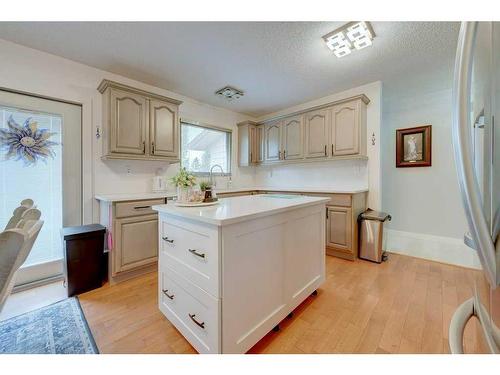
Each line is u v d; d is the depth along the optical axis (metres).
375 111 2.95
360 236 2.81
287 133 3.65
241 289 1.22
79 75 2.41
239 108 3.99
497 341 0.49
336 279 2.25
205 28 1.89
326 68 2.56
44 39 2.02
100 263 2.13
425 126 3.37
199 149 3.72
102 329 1.52
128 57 2.32
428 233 3.41
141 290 2.07
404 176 3.60
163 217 1.53
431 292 1.98
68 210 2.37
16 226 0.82
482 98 0.51
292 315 1.66
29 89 2.14
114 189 2.67
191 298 1.30
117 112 2.42
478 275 0.61
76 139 2.42
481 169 0.51
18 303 1.84
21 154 2.13
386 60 2.39
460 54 0.48
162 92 3.12
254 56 2.31
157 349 1.34
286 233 1.54
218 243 1.12
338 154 3.04
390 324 1.56
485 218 0.47
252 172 4.58
